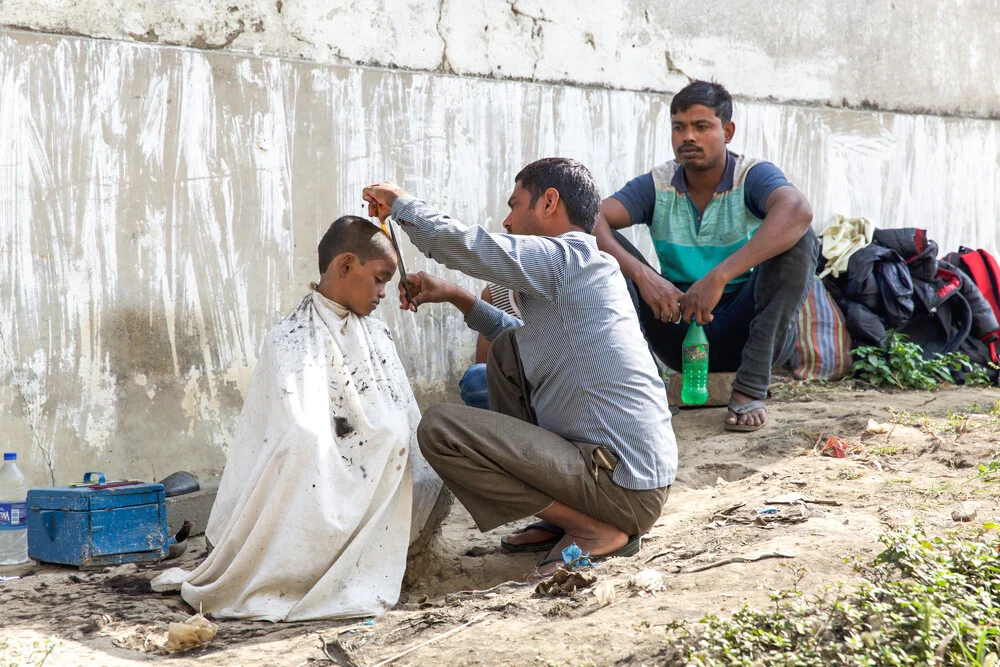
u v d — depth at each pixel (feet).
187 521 15.33
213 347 17.16
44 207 15.84
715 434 17.25
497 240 11.60
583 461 11.62
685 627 8.46
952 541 9.52
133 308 16.51
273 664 9.29
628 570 10.90
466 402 16.66
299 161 17.90
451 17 19.35
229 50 17.33
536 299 12.07
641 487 11.81
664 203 18.26
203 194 17.07
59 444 15.89
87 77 16.12
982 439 15.07
